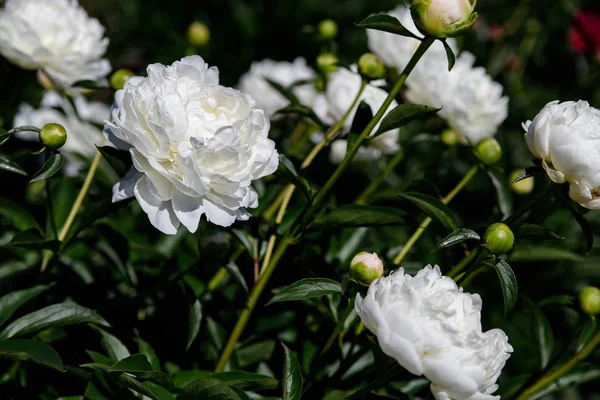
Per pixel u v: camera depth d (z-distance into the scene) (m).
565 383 1.45
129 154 1.31
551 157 1.30
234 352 1.42
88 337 1.41
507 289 1.28
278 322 1.50
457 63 1.61
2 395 1.40
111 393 1.32
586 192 1.28
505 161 2.00
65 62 1.52
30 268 1.51
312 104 1.75
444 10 1.26
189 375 1.38
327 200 1.58
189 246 1.63
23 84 1.59
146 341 1.42
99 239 1.52
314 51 2.64
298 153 1.64
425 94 1.57
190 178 1.24
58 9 1.54
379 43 1.59
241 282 1.36
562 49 2.55
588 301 1.40
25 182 1.60
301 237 1.37
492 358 1.21
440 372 1.19
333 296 1.41
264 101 1.79
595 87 2.32
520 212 1.35
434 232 1.47
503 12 2.65
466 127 1.58
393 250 1.55
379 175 1.71
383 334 1.20
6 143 1.58
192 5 2.83
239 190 1.26
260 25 2.74
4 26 1.49
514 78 2.35
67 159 1.75
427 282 1.23
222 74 2.53
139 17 2.78
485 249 1.29
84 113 1.83
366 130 1.33
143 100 1.24
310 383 1.41
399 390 1.43
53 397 1.39
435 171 1.67
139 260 1.57
